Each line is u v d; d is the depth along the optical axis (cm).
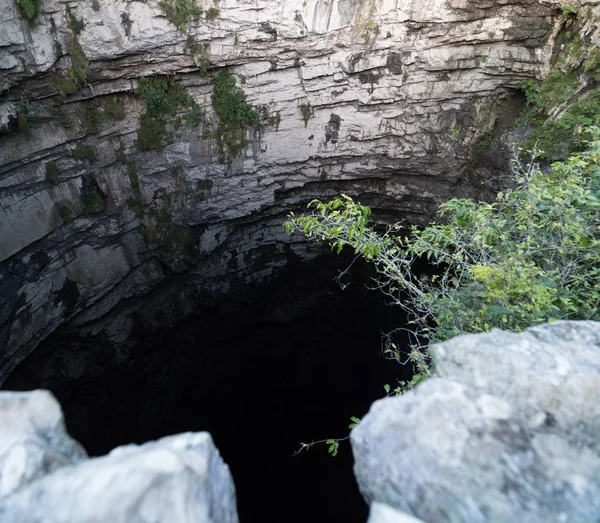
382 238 414
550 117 781
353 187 1126
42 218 794
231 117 921
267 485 1333
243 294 1296
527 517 136
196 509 123
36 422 151
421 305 385
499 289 302
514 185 836
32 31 676
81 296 923
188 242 1071
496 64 850
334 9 818
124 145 877
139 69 802
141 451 141
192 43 799
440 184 1053
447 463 148
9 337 794
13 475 132
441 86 902
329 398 1419
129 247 989
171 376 1228
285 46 852
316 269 1324
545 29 782
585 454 151
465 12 804
